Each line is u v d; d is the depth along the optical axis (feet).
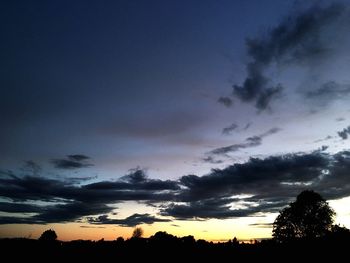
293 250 168.55
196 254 187.73
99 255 191.42
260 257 167.94
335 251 155.22
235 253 181.06
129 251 198.18
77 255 190.49
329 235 176.14
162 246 204.23
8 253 187.73
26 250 195.00
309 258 153.58
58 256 188.65
